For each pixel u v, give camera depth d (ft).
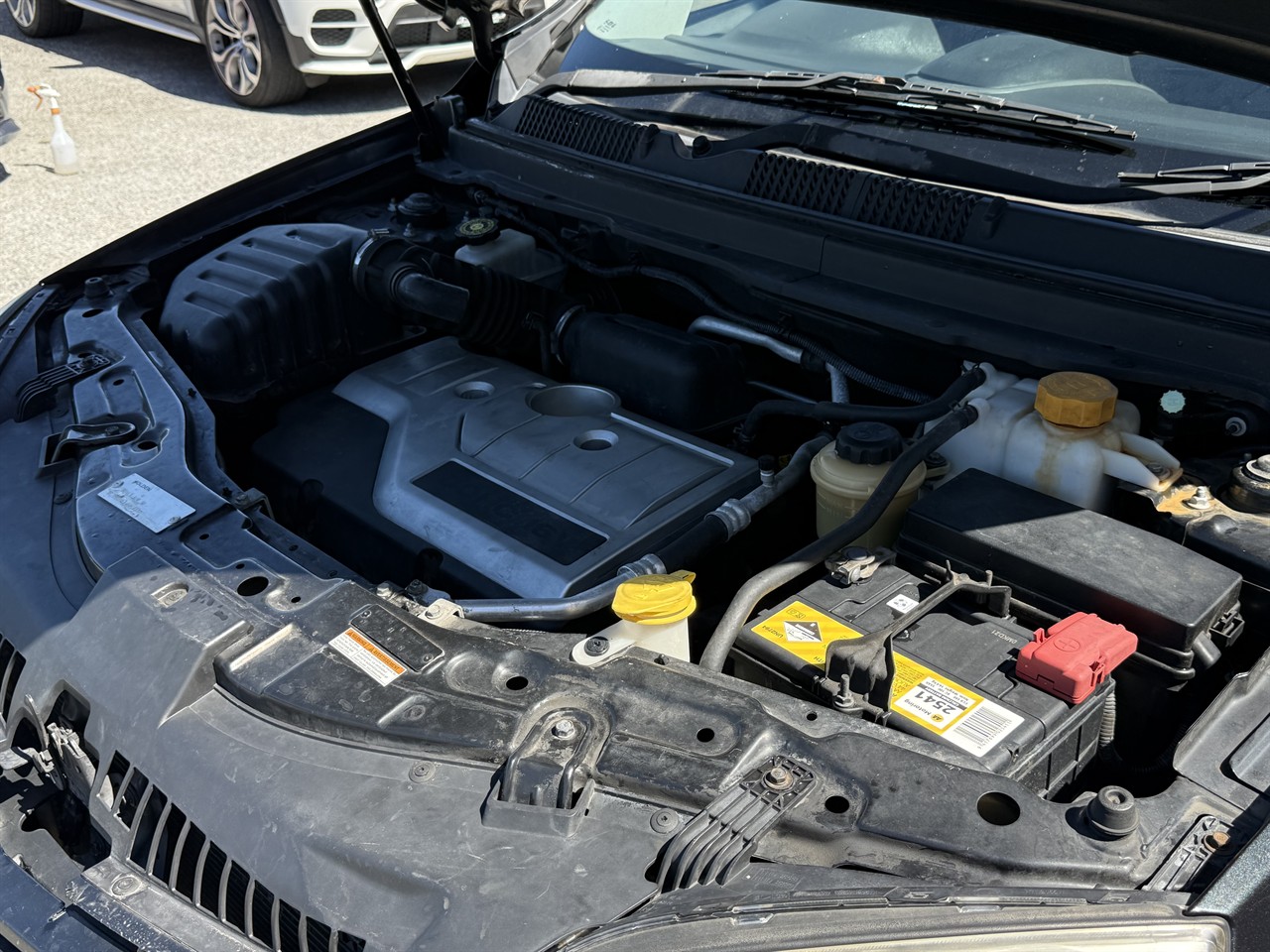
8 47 28.35
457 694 5.09
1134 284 6.43
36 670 5.83
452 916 4.12
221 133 22.76
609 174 8.70
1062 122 7.22
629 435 7.61
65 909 4.94
